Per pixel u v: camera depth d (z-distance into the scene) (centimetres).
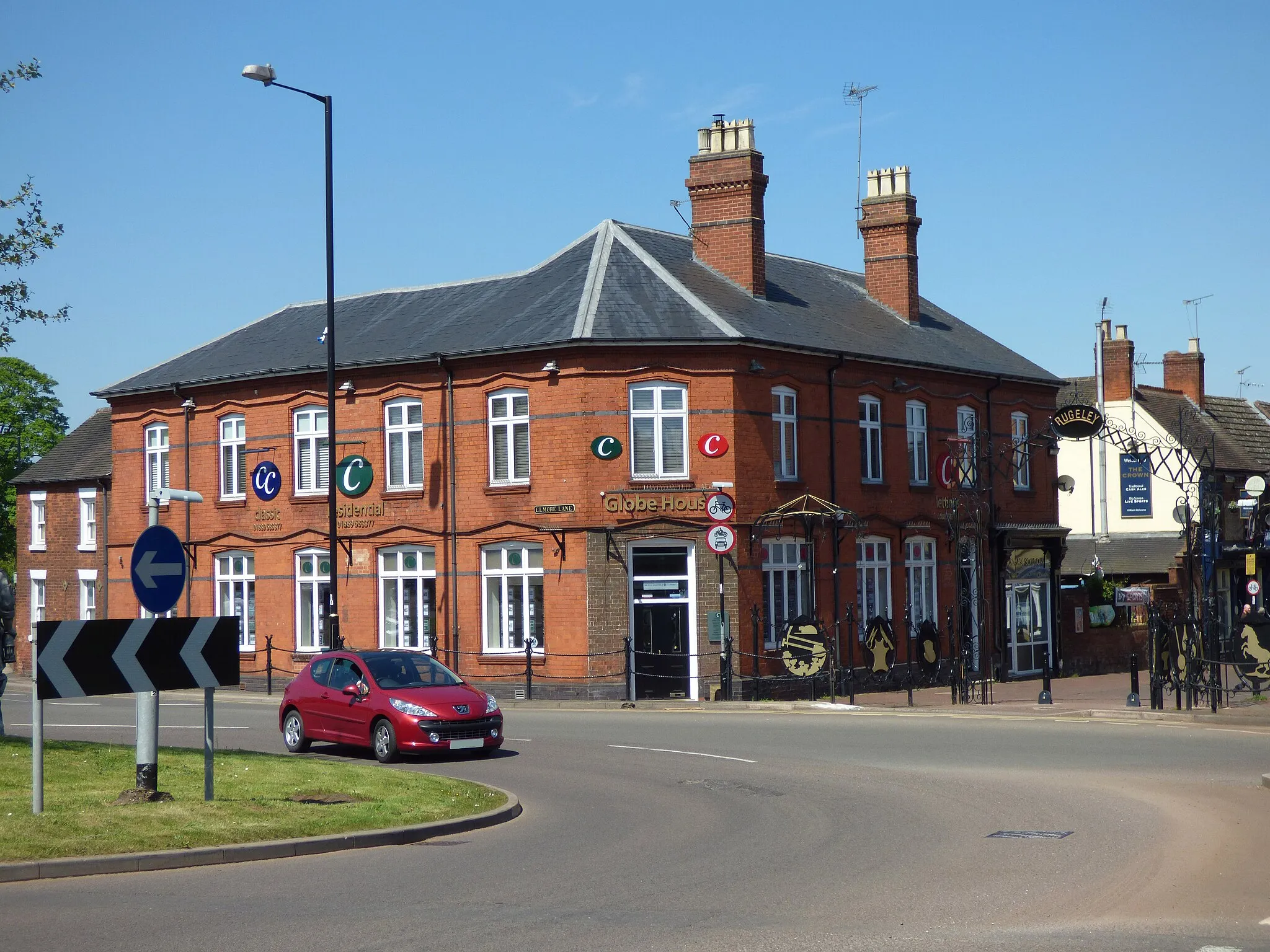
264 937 961
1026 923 991
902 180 4025
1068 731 2417
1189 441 5359
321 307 4088
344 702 2141
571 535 3203
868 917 1015
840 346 3494
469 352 3334
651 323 3238
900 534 3644
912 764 1984
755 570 3244
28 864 1179
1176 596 4547
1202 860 1227
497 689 3291
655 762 2041
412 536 3462
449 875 1207
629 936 956
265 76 2955
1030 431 4159
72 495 4472
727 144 3594
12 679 4456
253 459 3781
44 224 2302
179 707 3186
